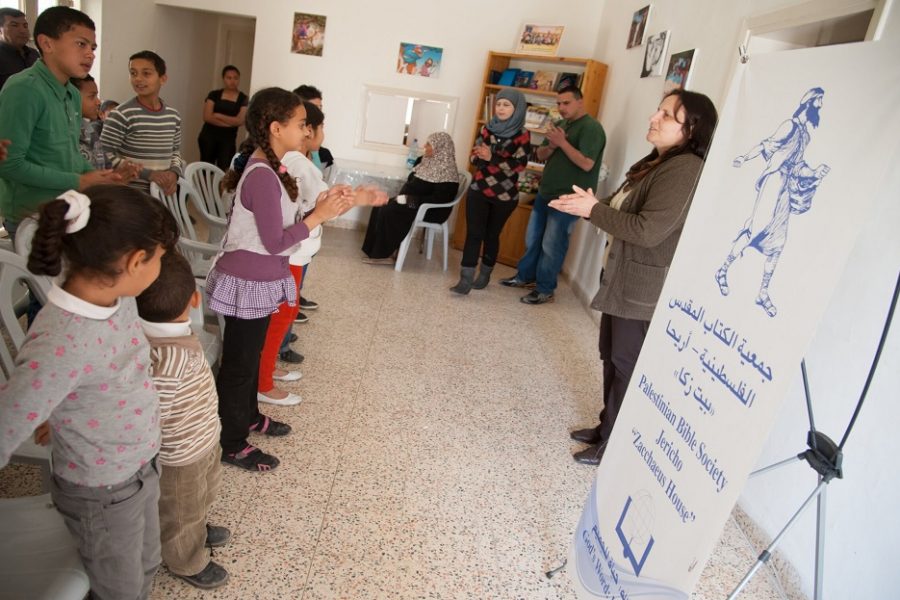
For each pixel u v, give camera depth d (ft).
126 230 3.14
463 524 6.67
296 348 10.21
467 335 12.28
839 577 5.80
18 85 6.37
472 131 19.80
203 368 4.60
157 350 4.18
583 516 5.73
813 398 6.55
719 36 10.57
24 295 6.53
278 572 5.49
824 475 4.53
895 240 5.74
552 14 18.93
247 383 6.48
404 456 7.72
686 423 4.46
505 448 8.37
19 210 6.80
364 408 8.71
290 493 6.59
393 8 19.25
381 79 19.81
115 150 9.94
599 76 17.31
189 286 4.25
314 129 8.43
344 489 6.84
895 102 3.24
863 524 5.59
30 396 2.96
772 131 4.14
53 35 6.52
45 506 4.01
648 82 13.93
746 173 4.34
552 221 14.66
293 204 6.08
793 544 6.49
